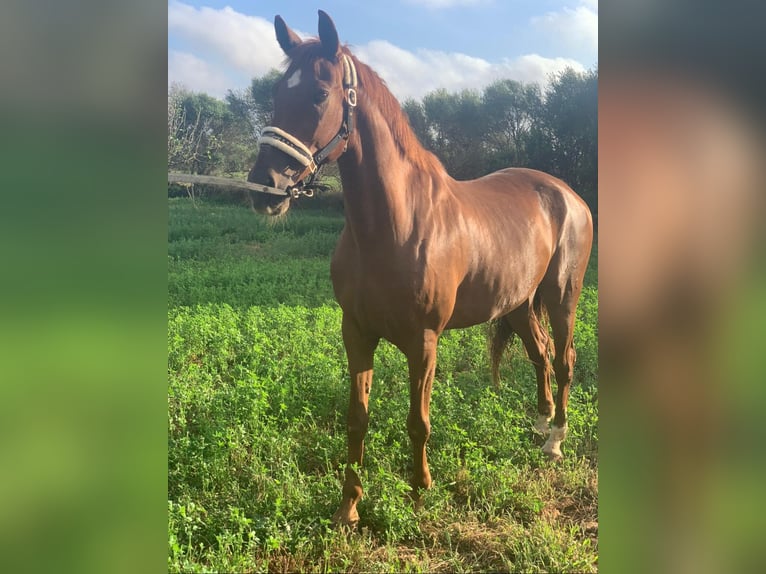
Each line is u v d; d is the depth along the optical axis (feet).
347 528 8.63
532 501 9.36
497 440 11.04
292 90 7.62
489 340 12.78
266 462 10.21
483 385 14.05
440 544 8.64
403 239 8.30
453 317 9.77
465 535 8.73
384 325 8.59
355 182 8.11
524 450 11.05
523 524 9.15
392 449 10.33
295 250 35.96
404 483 8.96
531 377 14.71
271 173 7.51
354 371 8.95
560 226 11.76
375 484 9.43
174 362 15.05
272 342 16.78
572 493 10.00
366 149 8.13
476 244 9.45
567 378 11.60
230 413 11.50
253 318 18.84
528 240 10.59
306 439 11.08
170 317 19.36
